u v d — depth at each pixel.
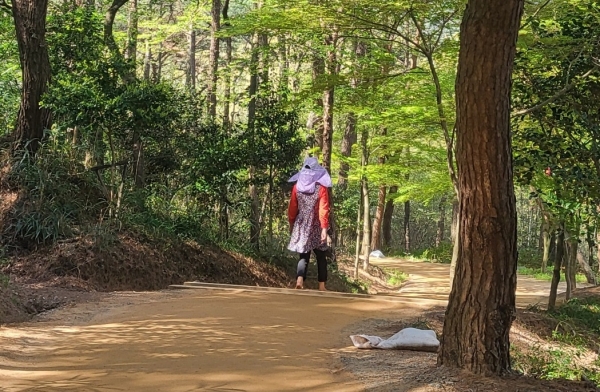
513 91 8.76
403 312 7.02
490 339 4.07
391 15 9.52
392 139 15.14
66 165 10.28
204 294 7.57
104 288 8.59
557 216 10.11
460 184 4.14
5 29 14.10
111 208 10.06
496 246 4.06
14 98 13.84
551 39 8.41
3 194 9.45
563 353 7.36
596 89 8.26
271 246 13.41
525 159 8.16
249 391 3.86
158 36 26.88
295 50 17.09
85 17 11.84
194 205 12.61
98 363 4.47
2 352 4.75
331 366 4.52
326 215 8.13
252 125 12.74
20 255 8.74
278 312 6.44
